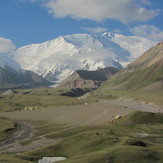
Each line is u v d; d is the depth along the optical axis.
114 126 150.75
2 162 69.62
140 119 152.62
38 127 163.50
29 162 71.69
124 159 68.50
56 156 87.12
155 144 91.50
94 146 88.69
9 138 131.88
